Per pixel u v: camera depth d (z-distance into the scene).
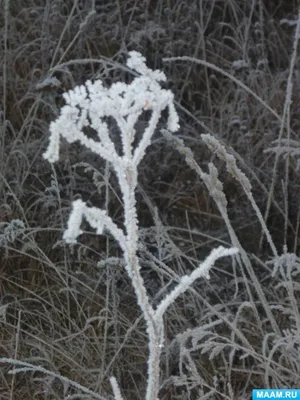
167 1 4.01
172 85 3.76
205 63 2.59
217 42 3.89
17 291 2.79
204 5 4.12
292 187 3.08
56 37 3.85
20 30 3.95
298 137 3.31
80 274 2.82
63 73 3.57
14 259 2.88
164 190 3.38
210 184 1.98
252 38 3.94
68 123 1.08
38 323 2.63
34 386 2.43
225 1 4.05
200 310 2.45
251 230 3.07
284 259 2.13
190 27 3.92
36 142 3.27
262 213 3.13
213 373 2.39
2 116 3.48
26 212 3.00
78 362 2.47
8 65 3.62
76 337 2.56
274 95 3.52
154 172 3.34
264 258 2.95
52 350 2.42
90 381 2.39
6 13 3.34
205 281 2.54
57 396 2.26
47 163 3.21
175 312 2.39
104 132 1.14
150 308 1.25
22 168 3.23
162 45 3.92
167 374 2.22
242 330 2.36
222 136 3.44
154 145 3.42
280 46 3.99
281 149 2.58
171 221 3.19
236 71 3.76
